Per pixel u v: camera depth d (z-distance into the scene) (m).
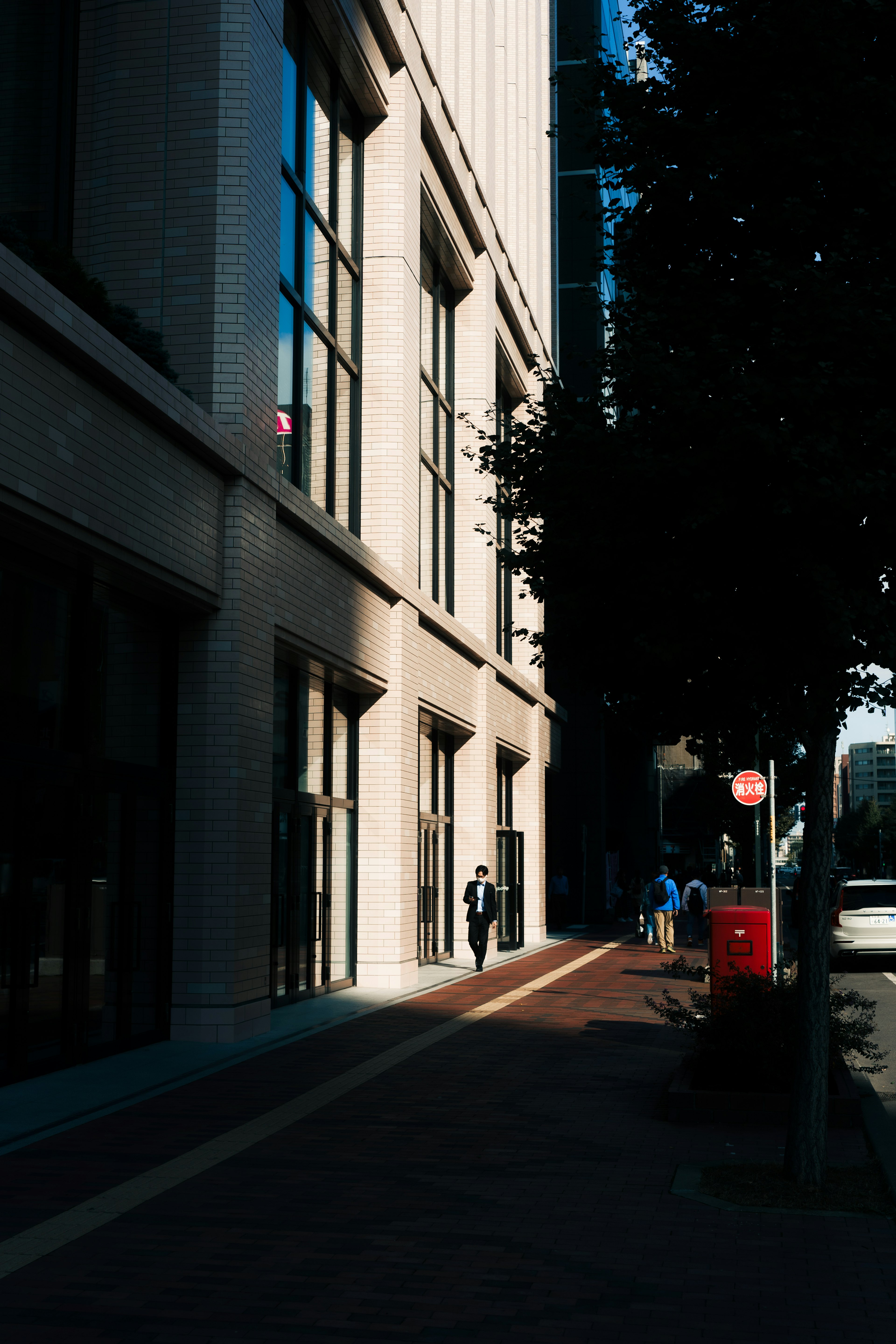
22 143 12.72
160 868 12.68
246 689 13.12
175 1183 7.16
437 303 25.16
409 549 19.62
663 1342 4.89
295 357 16.14
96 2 13.73
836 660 6.98
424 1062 11.53
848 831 157.50
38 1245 6.00
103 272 13.38
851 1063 10.42
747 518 7.00
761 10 7.36
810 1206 6.77
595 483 7.33
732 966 10.35
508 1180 7.31
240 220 13.28
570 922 44.47
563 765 45.41
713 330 7.25
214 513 12.83
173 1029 12.63
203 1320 5.05
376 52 18.75
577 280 46.25
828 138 7.17
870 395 6.84
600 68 8.05
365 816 18.86
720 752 8.29
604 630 7.68
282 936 15.67
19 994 10.28
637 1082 10.59
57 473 9.62
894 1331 5.03
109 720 11.84
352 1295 5.36
